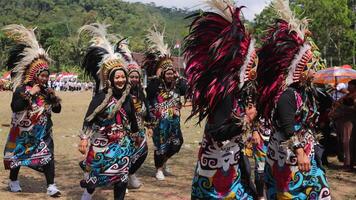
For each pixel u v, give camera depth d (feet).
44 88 21.59
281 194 14.02
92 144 17.65
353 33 137.49
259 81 13.93
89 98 119.03
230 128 12.67
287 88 13.61
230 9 13.12
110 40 20.71
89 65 19.44
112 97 17.37
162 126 25.03
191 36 13.35
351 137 28.78
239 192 13.43
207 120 13.20
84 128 17.29
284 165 13.89
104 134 17.52
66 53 200.23
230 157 13.33
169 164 30.25
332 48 144.77
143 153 21.62
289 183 13.87
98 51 19.13
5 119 59.88
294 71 13.57
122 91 17.54
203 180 13.47
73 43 201.67
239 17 13.06
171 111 25.09
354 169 29.04
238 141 13.46
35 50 21.49
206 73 12.89
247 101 13.26
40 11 442.09
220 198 13.33
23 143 21.39
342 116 29.12
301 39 13.76
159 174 25.58
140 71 21.71
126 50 22.35
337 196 22.40
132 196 21.88
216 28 13.19
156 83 25.04
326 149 30.35
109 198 21.54
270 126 14.23
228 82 12.71
